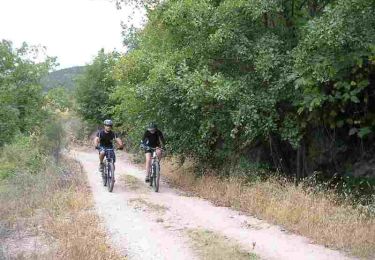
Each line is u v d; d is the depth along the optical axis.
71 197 10.65
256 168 11.80
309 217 8.27
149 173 13.09
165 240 7.61
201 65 12.38
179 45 13.27
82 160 25.86
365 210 8.36
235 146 12.72
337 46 8.91
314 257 6.70
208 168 13.59
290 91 10.61
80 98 39.94
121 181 14.44
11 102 24.50
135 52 14.34
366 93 9.84
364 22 8.80
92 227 8.15
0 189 12.48
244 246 7.21
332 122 10.34
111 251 6.84
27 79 25.41
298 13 11.34
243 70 12.16
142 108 13.75
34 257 6.29
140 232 8.11
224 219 9.07
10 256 6.30
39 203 10.22
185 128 13.51
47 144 22.44
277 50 10.84
